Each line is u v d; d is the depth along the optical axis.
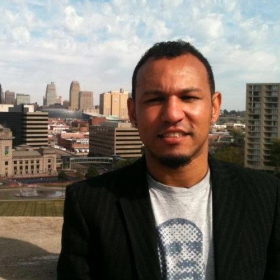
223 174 0.80
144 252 0.73
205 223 0.76
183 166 0.74
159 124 0.72
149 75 0.74
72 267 0.77
